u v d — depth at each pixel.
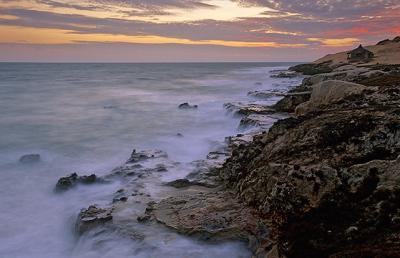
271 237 11.23
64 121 38.09
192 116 39.66
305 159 13.16
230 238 12.05
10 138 30.59
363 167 11.45
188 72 157.38
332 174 11.82
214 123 35.03
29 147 27.95
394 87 20.20
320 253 9.51
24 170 22.75
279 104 34.22
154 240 12.43
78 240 13.97
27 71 158.50
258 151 16.62
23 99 55.16
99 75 130.12
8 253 13.89
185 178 17.69
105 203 16.58
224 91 66.75
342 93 21.81
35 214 16.97
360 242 9.34
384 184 10.76
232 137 24.70
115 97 59.34
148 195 16.11
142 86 81.12
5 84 80.88
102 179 19.44
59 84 84.94
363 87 21.56
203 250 11.88
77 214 15.67
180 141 28.58
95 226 13.86
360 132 13.01
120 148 27.56
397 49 95.81
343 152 12.62
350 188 11.32
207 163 19.77
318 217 11.01
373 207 10.35
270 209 12.51
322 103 23.00
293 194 12.19
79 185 19.00
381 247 8.65
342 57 107.00
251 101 44.81
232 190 15.64
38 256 13.71
